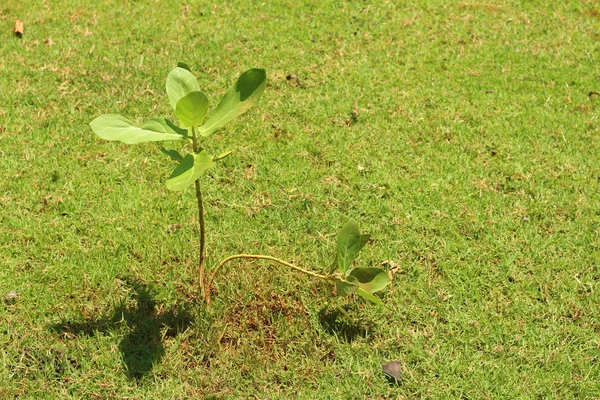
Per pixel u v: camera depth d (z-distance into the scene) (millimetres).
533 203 2762
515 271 2566
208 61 3312
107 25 3543
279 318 2434
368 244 2637
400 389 2305
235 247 2605
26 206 2693
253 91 2227
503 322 2445
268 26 3598
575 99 3199
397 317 2453
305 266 2555
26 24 3504
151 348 2367
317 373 2338
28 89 3121
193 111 2170
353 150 2945
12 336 2373
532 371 2342
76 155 2869
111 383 2293
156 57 3322
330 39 3516
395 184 2811
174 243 2605
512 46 3518
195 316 2424
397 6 3828
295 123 3049
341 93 3188
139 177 2809
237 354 2361
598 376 2336
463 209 2740
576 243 2643
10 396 2264
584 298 2504
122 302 2449
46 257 2557
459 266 2584
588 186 2822
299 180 2826
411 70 3332
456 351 2387
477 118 3094
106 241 2611
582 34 3641
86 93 3121
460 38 3559
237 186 2805
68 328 2393
